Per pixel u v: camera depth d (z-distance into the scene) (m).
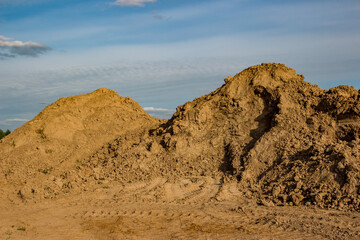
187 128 30.06
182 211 19.50
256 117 29.09
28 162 32.22
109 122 39.56
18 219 19.00
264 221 17.25
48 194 23.81
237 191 22.59
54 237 16.20
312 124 26.14
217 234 15.86
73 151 34.53
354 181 19.16
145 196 22.75
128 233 16.44
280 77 30.52
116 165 28.50
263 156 25.03
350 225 15.93
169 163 27.72
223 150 27.97
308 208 18.83
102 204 21.62
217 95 31.92
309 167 21.73
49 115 38.31
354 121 25.20
